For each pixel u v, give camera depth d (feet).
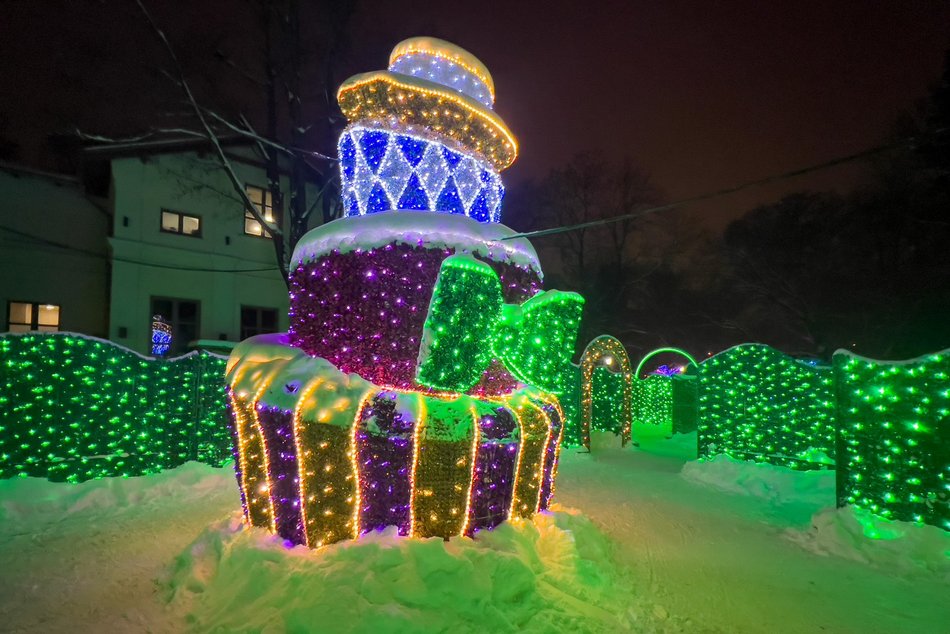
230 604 12.72
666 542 19.76
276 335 18.79
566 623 12.43
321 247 16.87
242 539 15.17
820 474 27.25
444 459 14.33
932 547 17.34
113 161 51.47
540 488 17.58
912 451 19.31
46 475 25.13
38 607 13.78
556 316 17.15
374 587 11.87
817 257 76.89
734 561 17.74
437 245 15.79
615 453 43.37
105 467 26.91
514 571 13.09
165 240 53.67
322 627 11.02
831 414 30.55
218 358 31.78
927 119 53.26
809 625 13.33
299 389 15.08
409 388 15.58
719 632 12.89
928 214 58.59
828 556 18.29
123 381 27.76
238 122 53.01
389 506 14.17
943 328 59.31
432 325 13.84
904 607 14.34
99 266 54.13
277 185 53.72
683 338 107.96
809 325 76.13
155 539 19.26
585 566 14.93
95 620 13.05
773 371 32.71
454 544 13.67
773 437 32.30
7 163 50.21
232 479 28.60
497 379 17.37
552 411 18.29
